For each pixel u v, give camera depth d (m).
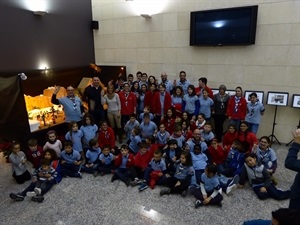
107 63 6.71
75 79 6.33
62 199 3.11
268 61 4.58
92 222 2.66
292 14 4.21
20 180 3.52
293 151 1.81
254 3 4.47
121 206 2.93
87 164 3.84
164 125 4.43
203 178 3.01
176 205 2.93
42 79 5.49
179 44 5.43
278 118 4.74
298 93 4.45
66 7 5.90
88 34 6.60
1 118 4.18
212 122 4.94
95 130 4.30
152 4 5.53
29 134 4.09
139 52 6.06
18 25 4.95
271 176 3.25
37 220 2.72
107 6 6.27
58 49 5.85
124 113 5.00
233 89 5.02
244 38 4.56
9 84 3.95
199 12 4.88
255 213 2.76
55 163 3.53
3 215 2.82
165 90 4.93
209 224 2.59
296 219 1.15
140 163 3.56
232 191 3.18
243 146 3.62
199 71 5.33
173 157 3.60
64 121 4.82
